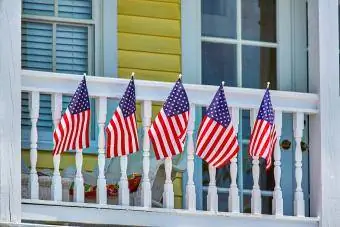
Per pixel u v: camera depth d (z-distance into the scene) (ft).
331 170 77.46
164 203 74.13
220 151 73.72
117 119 72.43
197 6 81.46
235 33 82.23
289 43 82.89
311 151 78.38
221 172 80.07
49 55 78.43
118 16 79.87
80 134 71.82
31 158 72.23
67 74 73.26
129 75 79.51
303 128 78.64
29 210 71.41
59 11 78.89
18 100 71.41
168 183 74.23
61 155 77.30
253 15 82.74
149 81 74.64
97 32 79.30
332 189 77.36
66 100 78.23
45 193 73.41
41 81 72.84
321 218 77.05
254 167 76.28
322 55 78.43
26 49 78.07
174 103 73.31
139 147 77.00
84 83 72.02
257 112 76.84
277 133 77.36
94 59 79.10
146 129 74.23
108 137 72.28
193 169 75.20
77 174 72.69
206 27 81.71
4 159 70.74
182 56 80.64
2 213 70.44
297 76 82.74
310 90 79.15
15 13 71.92
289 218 76.48
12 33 71.77
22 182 73.20
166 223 73.92
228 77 81.71
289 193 80.94
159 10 80.74
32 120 72.54
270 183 80.79
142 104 74.90
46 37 78.54
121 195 73.20
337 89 78.33
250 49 82.43
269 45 82.64
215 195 75.05
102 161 73.20
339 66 80.94
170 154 73.15
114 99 75.66
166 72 80.23
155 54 80.23
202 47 81.41
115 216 72.90
